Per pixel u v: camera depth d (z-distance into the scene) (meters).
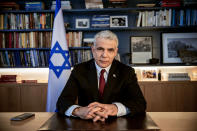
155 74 2.97
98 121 0.84
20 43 3.01
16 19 3.02
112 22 3.08
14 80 2.98
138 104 1.02
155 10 3.05
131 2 3.27
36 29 2.97
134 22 3.23
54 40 2.48
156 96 2.75
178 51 3.10
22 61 3.03
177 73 2.88
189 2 2.83
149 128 0.73
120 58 3.24
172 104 2.73
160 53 3.19
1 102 2.84
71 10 3.00
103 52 1.12
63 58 2.48
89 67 1.26
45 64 3.03
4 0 3.28
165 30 3.17
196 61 3.01
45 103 2.83
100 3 2.99
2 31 3.10
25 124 0.85
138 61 3.14
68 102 1.03
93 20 3.02
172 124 0.84
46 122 0.82
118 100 1.20
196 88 2.70
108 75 1.18
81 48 3.09
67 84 1.20
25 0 3.30
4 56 3.03
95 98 1.15
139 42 3.18
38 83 2.84
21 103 2.84
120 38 3.24
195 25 2.87
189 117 0.97
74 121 0.84
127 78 1.20
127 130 0.70
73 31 3.13
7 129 0.77
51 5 3.12
